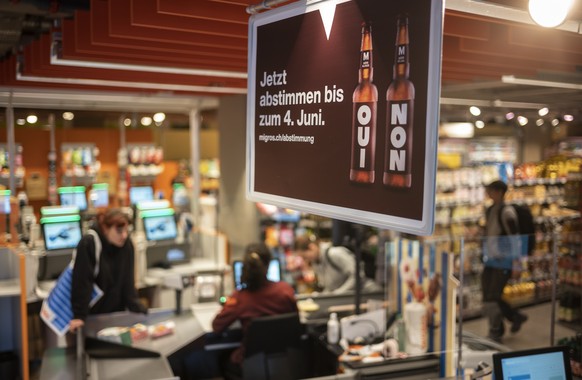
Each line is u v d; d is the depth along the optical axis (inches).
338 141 79.4
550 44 166.7
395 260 165.0
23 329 202.4
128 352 157.9
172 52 182.4
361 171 75.1
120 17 143.7
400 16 67.8
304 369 174.6
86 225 293.1
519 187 388.2
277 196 93.6
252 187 101.3
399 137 68.4
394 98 68.9
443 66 195.5
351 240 211.9
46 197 387.5
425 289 152.9
